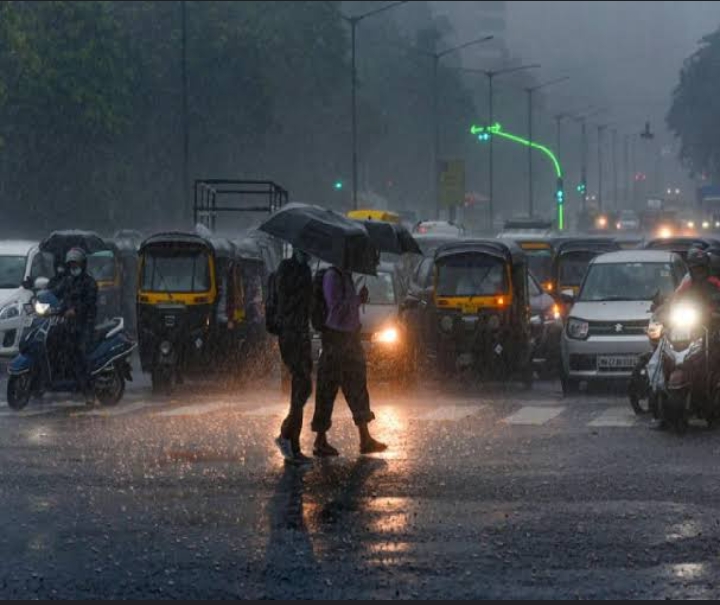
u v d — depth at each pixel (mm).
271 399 31406
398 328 34188
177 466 19594
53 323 28469
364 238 20891
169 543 14281
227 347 35531
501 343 36031
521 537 14500
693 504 16391
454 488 17578
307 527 15070
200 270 35250
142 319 34844
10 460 20172
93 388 29109
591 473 18828
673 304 24375
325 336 20688
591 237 58906
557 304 44531
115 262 48281
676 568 13094
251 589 12398
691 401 24391
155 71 122062
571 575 12844
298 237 20688
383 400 31109
